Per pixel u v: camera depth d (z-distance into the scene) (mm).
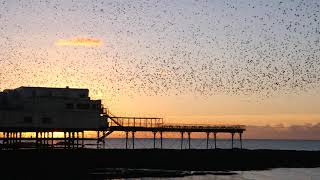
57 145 113375
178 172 97812
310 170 110000
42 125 95438
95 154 94875
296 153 116625
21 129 94625
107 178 85500
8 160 86750
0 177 83125
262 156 112688
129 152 98375
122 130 103562
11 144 99125
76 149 93250
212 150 108562
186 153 104125
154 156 100500
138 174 91500
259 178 94062
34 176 85312
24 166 87875
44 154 90188
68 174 88938
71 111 97688
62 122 96812
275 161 114562
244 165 109500
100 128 100312
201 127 113375
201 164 104875
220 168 106812
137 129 105188
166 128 108438
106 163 95750
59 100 97062
